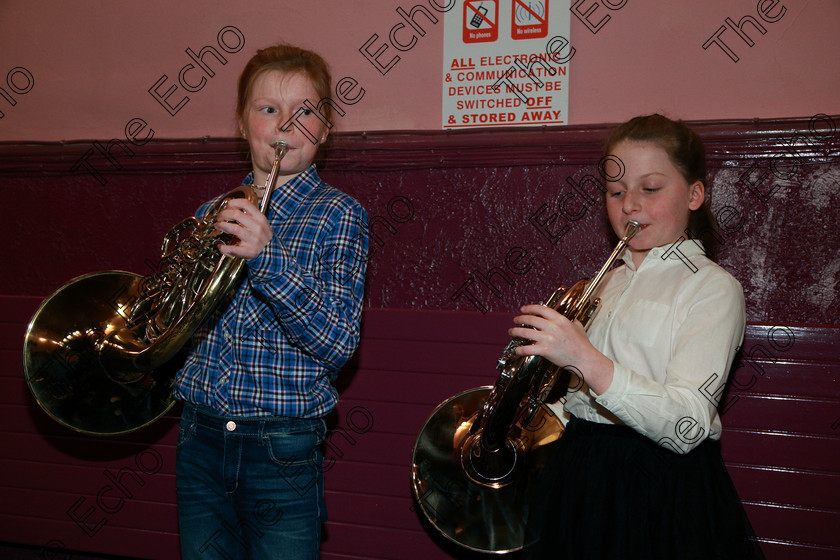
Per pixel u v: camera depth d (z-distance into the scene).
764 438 1.77
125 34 2.20
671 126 1.35
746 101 1.79
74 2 2.22
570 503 1.28
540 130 1.88
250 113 1.46
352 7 2.03
